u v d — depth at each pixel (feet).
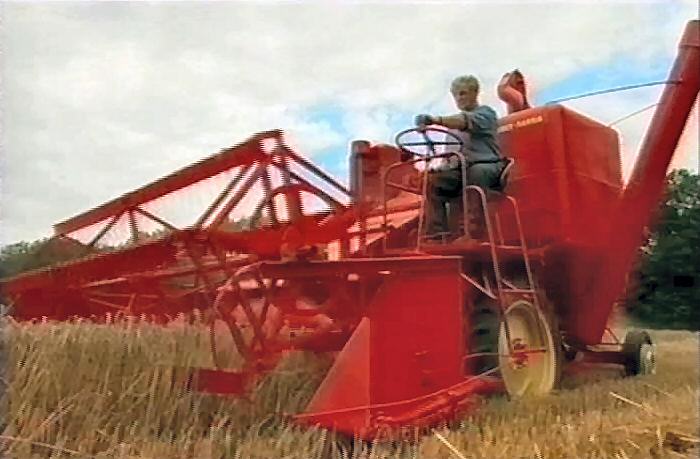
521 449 9.00
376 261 8.83
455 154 9.25
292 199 9.14
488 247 9.32
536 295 9.77
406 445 8.61
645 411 9.57
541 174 9.93
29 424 8.63
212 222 9.03
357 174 9.32
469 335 9.00
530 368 9.52
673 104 9.96
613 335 10.05
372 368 8.60
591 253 10.02
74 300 9.03
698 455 9.26
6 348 8.76
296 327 8.91
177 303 8.98
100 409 8.75
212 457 8.64
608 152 10.08
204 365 8.87
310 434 8.63
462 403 8.89
